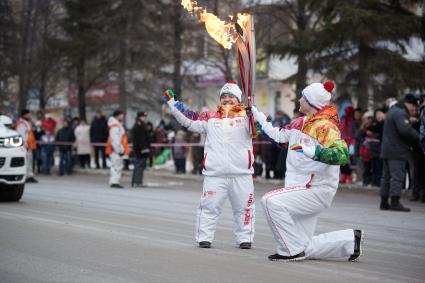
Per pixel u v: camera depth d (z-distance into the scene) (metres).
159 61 32.94
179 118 10.14
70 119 30.73
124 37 32.09
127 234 11.31
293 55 24.25
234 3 28.45
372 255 9.84
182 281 7.71
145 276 7.96
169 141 30.28
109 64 35.22
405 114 15.33
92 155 33.75
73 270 8.28
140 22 32.25
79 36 34.19
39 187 21.73
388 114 15.54
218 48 31.02
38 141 29.56
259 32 28.55
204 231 10.05
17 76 38.03
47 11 34.66
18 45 34.84
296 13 26.81
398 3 23.31
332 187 8.80
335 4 23.12
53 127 30.23
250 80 9.68
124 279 7.80
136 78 37.03
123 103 35.75
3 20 34.50
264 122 9.49
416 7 24.02
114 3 33.16
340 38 23.22
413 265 9.12
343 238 9.04
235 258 9.20
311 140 8.72
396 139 15.39
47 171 29.50
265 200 8.86
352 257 9.13
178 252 9.61
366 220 13.96
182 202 17.27
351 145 21.36
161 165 29.88
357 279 8.02
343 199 18.28
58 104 54.62
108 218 13.53
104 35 32.50
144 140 22.77
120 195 19.14
